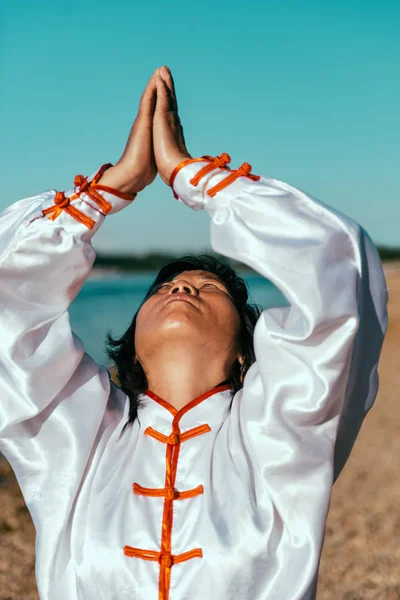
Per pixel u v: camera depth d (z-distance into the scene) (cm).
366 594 481
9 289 214
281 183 209
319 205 203
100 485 209
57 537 204
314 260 196
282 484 198
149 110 219
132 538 196
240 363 230
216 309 215
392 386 1139
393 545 547
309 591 195
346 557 532
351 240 201
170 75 222
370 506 621
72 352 215
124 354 237
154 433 212
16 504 631
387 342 1611
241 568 190
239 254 200
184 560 192
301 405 197
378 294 209
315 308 192
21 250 212
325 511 197
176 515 199
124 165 216
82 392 219
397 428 874
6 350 210
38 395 209
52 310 219
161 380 216
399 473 703
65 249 213
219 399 216
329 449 202
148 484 205
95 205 216
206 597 189
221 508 197
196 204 213
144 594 191
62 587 202
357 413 215
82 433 212
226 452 206
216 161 211
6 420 208
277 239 199
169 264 255
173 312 210
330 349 195
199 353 212
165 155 214
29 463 212
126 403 226
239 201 204
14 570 513
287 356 199
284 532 197
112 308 2612
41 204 222
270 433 199
